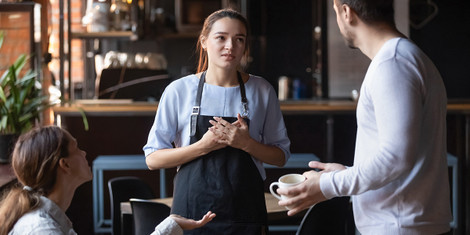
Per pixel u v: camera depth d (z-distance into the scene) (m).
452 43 6.81
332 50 7.14
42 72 4.29
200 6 6.89
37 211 1.75
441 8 6.78
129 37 5.05
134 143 4.83
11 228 1.73
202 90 2.47
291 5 7.28
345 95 7.15
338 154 4.96
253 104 2.48
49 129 1.84
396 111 1.58
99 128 4.81
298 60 7.35
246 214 2.38
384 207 1.72
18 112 3.62
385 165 1.58
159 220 2.91
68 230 1.82
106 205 4.76
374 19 1.71
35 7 4.09
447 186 1.76
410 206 1.69
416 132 1.58
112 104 4.76
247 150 2.39
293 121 4.91
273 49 7.34
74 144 1.88
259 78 2.56
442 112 1.72
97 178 4.41
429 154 1.69
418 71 1.63
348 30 1.77
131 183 3.53
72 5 7.15
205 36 2.47
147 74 5.24
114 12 5.05
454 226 4.55
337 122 4.95
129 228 3.34
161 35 6.77
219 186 2.37
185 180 2.41
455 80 6.86
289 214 1.77
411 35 6.80
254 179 2.42
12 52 4.07
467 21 6.78
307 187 1.71
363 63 7.10
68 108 4.61
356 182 1.64
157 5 7.14
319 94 7.16
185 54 7.31
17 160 1.79
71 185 1.88
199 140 2.43
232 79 2.50
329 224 2.77
